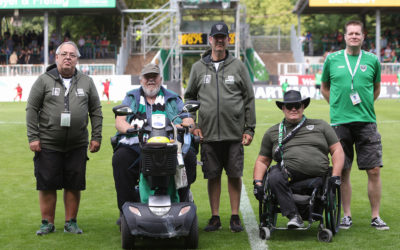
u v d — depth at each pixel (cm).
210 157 777
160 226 636
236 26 4588
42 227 751
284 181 677
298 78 4494
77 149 757
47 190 749
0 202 963
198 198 1002
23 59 5047
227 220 834
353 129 783
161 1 6359
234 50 4922
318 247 662
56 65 762
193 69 791
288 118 717
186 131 687
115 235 740
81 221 830
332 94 798
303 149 706
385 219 821
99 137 780
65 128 743
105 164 1377
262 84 4688
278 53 5397
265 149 738
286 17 7819
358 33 779
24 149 1614
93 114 785
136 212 647
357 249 653
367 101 780
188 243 659
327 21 7075
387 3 4769
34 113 743
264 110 2927
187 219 646
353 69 783
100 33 5900
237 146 772
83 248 673
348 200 785
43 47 5131
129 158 698
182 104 744
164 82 4506
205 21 4862
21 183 1139
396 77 4334
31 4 4700
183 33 4647
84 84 763
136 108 720
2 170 1293
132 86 4247
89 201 977
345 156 785
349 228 768
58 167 749
